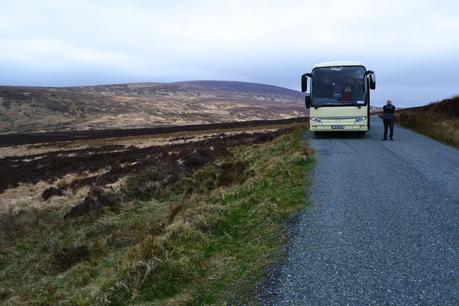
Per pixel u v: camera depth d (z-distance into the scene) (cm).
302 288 577
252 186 1141
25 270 1177
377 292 557
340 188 1082
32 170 2866
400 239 736
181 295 598
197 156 2128
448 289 559
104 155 3306
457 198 970
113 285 646
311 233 780
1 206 1806
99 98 19538
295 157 1433
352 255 676
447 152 1620
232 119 19625
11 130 12481
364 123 2042
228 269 668
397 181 1140
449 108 2542
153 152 3122
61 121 14512
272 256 690
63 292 848
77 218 1509
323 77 2088
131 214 1477
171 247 750
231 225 868
